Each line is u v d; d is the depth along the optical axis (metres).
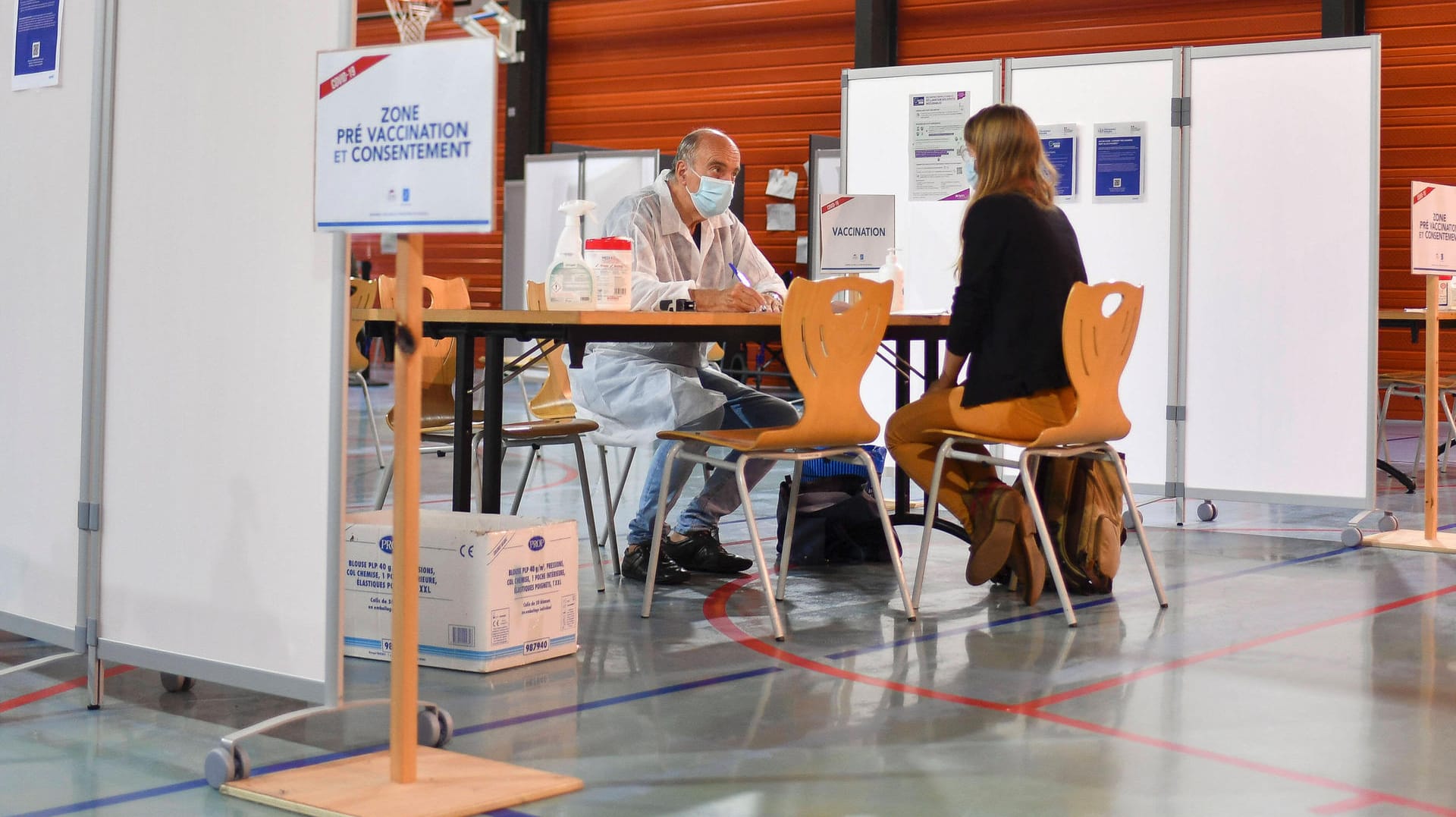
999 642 3.24
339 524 2.28
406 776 2.15
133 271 2.54
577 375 4.14
